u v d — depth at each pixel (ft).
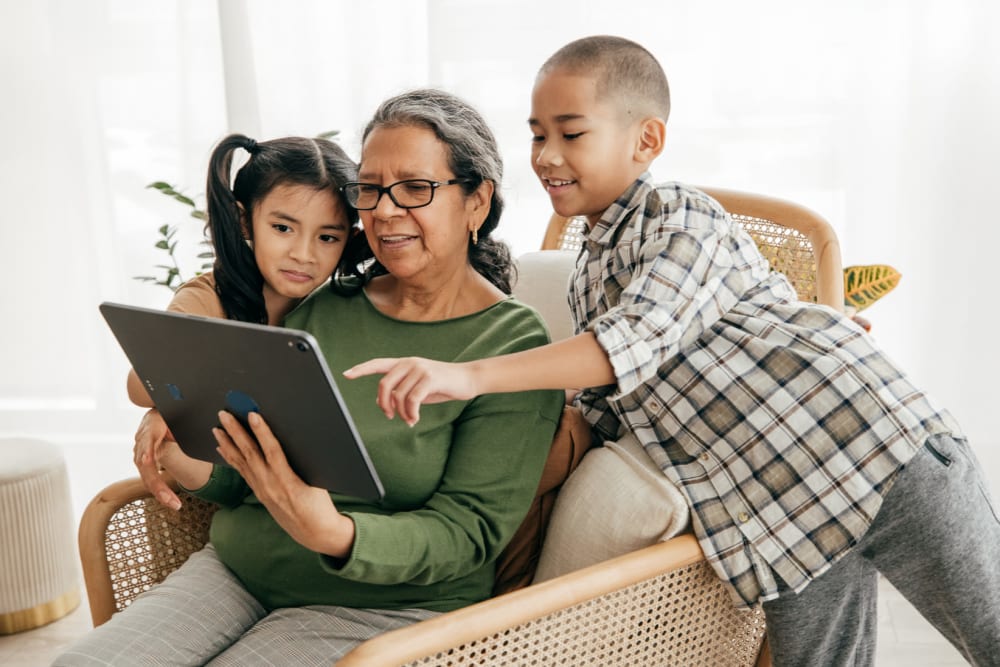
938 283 7.89
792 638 4.55
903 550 4.33
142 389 4.78
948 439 4.29
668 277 4.27
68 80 8.96
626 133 4.64
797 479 4.29
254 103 8.43
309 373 3.29
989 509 4.43
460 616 3.76
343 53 8.36
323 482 3.70
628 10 7.89
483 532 4.48
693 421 4.49
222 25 8.30
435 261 4.62
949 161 7.67
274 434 3.65
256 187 4.82
